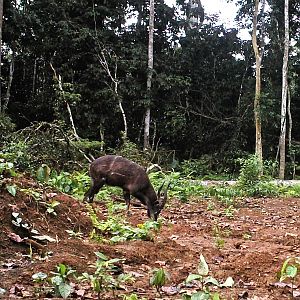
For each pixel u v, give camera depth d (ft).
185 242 25.57
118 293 14.34
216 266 19.77
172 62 107.55
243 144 105.91
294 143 107.55
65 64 95.76
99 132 99.04
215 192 53.47
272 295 15.40
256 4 97.71
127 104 100.78
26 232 19.61
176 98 106.52
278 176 101.40
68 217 23.47
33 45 95.14
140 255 19.81
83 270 16.12
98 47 97.76
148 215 29.76
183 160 104.22
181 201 45.83
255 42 97.81
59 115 83.87
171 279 16.58
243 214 41.63
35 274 14.26
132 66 98.32
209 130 109.40
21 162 38.40
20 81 101.30
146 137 98.68
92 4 100.27
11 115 97.50
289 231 32.32
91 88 98.43
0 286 14.01
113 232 24.07
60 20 96.37
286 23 98.68
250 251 23.44
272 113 97.66
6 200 21.07
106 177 29.94
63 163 45.80
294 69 110.42
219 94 111.75
